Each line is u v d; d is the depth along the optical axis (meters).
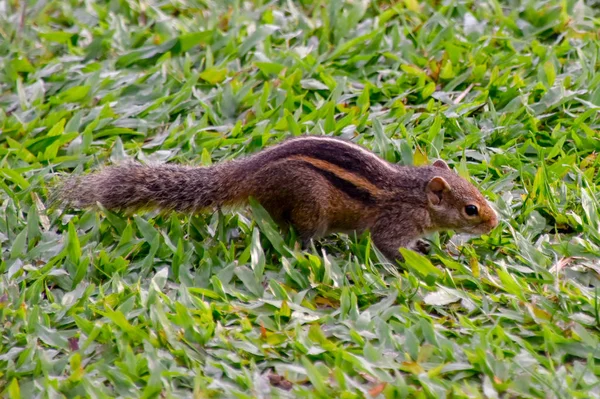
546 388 9.51
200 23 17.98
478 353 9.84
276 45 17.17
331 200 12.13
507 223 12.43
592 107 14.61
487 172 13.71
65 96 15.78
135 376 9.98
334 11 17.58
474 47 16.47
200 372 10.08
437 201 12.31
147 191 12.55
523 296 10.98
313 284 11.41
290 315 10.93
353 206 12.21
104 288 11.63
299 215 12.16
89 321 10.80
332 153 12.20
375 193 12.24
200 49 17.03
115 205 12.70
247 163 12.36
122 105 15.78
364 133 14.57
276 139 14.52
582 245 11.88
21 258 12.21
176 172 12.61
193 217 12.74
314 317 10.91
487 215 12.28
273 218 12.42
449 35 16.67
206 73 16.08
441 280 11.46
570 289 11.19
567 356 10.12
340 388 9.62
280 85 15.70
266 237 12.26
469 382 9.79
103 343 10.62
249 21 17.78
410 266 11.70
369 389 9.71
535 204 12.86
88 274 11.92
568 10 17.55
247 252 11.97
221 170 12.50
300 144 12.27
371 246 12.18
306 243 12.37
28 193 13.48
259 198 12.29
